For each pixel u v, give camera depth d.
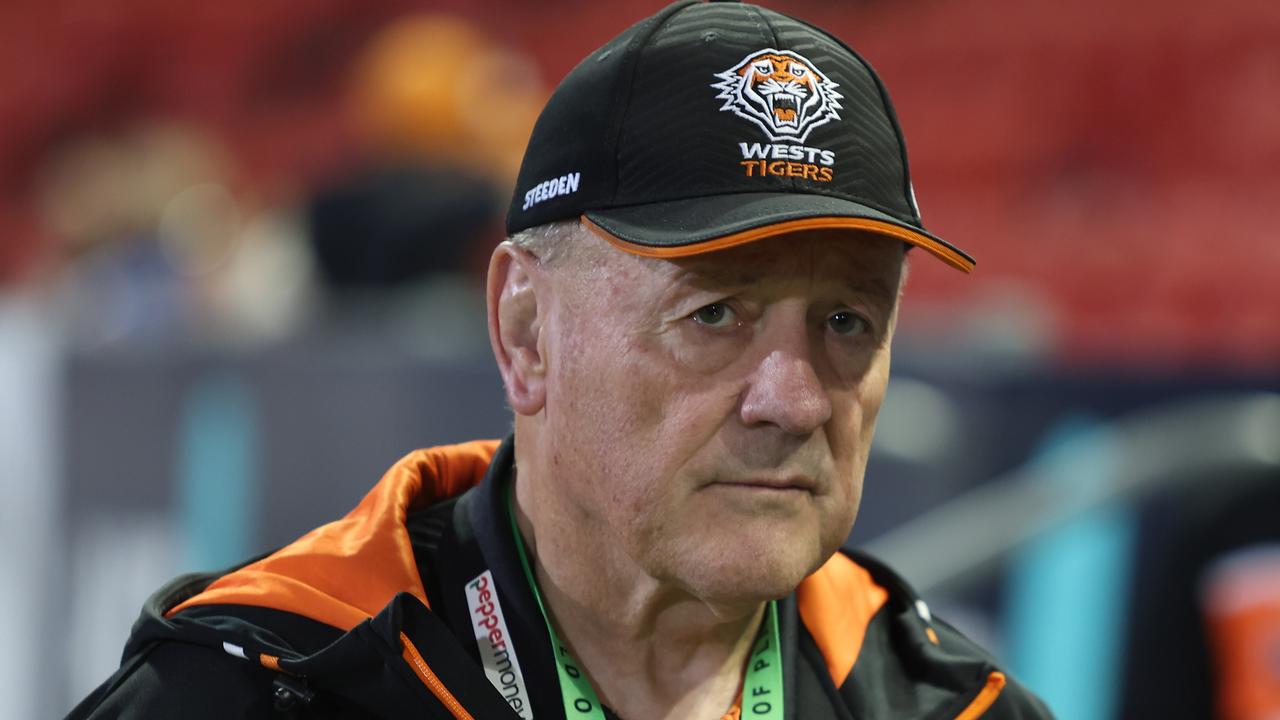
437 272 9.24
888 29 19.66
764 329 3.07
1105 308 15.69
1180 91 17.19
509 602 3.37
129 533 9.14
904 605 3.92
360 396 8.65
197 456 9.02
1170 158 16.92
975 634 7.28
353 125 20.69
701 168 3.04
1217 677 6.91
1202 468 7.00
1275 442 7.07
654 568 3.11
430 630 3.19
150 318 10.77
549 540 3.35
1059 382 7.75
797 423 2.99
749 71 3.09
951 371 7.91
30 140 24.30
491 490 3.49
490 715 3.19
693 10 3.22
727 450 3.03
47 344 9.51
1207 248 15.70
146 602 3.32
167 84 23.80
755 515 3.04
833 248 3.06
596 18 21.17
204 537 8.94
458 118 9.88
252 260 11.33
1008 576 7.18
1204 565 6.92
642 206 3.06
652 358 3.04
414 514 3.62
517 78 11.16
